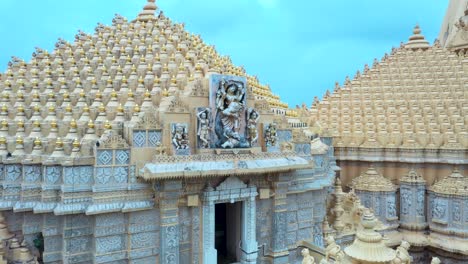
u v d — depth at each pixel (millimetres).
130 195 16172
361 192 30547
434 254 28875
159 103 18281
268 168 18625
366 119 34438
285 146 20656
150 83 19422
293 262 20984
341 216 26656
